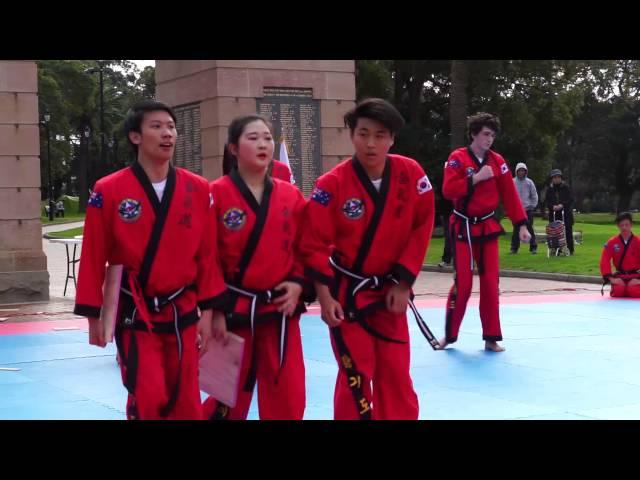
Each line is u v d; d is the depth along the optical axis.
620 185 54.00
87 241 4.09
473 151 7.90
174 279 4.12
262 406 4.39
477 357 7.77
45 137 53.09
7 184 12.01
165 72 13.53
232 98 12.66
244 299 4.30
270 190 4.38
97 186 4.11
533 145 29.58
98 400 6.15
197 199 4.19
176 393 4.13
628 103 50.28
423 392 6.30
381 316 4.47
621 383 6.62
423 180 4.45
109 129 59.56
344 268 4.46
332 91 13.15
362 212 4.37
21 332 9.52
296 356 4.38
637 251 12.55
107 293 4.09
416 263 4.42
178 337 4.12
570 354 7.91
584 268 16.31
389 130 4.29
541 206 40.56
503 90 27.73
